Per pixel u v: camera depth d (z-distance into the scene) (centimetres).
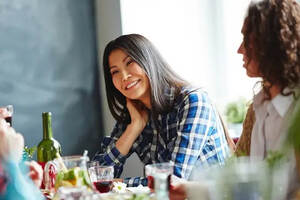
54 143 221
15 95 394
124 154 249
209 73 419
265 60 153
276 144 152
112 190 192
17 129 393
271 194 117
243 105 386
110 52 243
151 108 240
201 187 125
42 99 405
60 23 415
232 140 249
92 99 431
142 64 238
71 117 419
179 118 231
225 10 417
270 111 159
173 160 219
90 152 429
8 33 392
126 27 400
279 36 150
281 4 153
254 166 118
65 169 169
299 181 128
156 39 405
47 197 185
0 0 389
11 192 128
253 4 158
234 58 417
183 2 414
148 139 252
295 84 152
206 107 231
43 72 406
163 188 141
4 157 132
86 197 146
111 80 256
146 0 404
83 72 426
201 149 227
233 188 117
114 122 427
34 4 404
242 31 161
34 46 403
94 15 430
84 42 427
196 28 417
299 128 114
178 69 409
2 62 389
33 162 164
